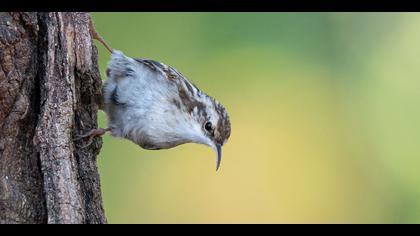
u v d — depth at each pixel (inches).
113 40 441.1
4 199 233.1
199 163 452.4
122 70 312.5
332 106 459.8
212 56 451.2
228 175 455.8
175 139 319.9
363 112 460.8
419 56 459.2
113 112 315.9
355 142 459.2
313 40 460.8
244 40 452.8
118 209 428.5
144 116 309.9
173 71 318.3
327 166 458.6
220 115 333.7
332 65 459.2
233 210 452.8
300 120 457.7
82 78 267.9
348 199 459.5
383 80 459.8
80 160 261.3
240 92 454.3
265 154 459.8
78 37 267.4
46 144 241.9
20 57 251.0
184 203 445.4
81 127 267.1
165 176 444.8
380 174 458.0
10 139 243.8
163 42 446.9
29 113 250.5
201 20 454.0
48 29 260.4
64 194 234.4
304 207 458.3
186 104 319.0
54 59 257.8
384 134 457.4
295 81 455.5
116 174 430.9
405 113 456.8
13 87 246.2
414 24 461.7
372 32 466.3
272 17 456.1
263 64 455.5
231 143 460.1
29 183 239.9
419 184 451.8
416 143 454.9
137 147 438.6
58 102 251.3
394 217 452.4
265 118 460.1
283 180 457.7
